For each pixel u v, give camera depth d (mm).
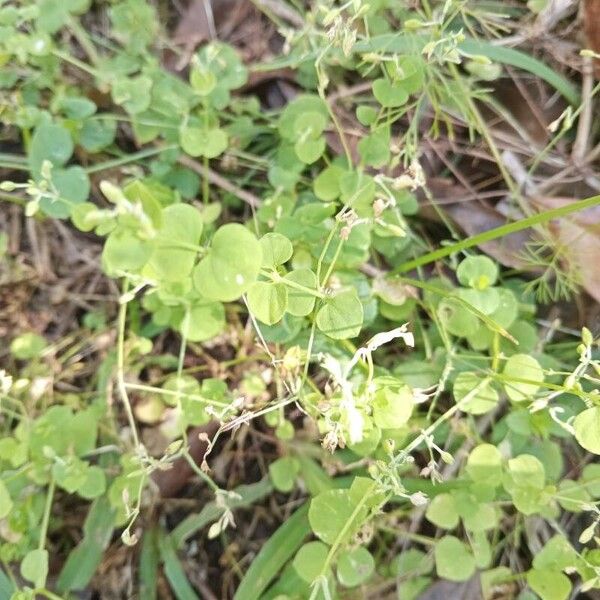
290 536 188
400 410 152
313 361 199
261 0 228
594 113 217
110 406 201
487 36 219
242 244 135
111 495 181
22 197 228
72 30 228
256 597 183
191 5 237
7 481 177
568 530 198
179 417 177
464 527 186
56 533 205
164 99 205
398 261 209
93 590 201
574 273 194
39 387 200
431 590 185
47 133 193
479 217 208
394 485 146
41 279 224
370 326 204
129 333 209
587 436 146
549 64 219
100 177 224
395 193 192
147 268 157
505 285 205
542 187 212
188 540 208
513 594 186
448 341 180
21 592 163
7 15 203
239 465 210
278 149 214
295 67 216
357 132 210
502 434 191
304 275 149
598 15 203
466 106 209
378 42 203
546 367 187
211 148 195
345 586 187
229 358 216
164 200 201
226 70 211
